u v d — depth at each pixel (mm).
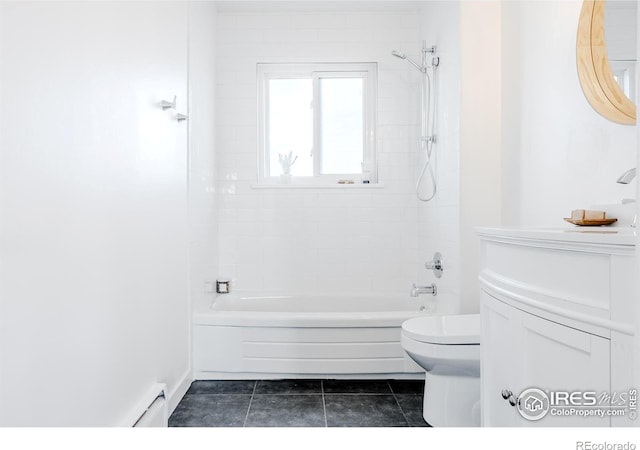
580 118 1867
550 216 2094
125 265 1732
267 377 2754
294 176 3756
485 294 1433
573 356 962
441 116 2996
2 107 1024
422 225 3490
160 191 2170
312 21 3666
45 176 1195
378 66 3654
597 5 1750
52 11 1227
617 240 814
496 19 2627
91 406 1449
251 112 3666
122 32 1718
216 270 3574
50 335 1219
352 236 3664
